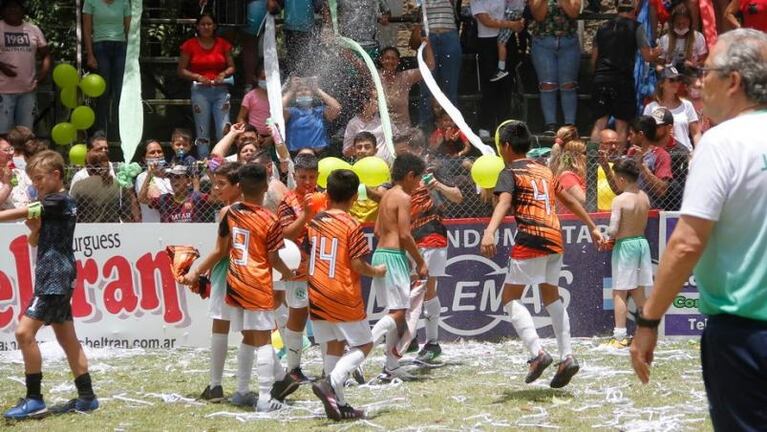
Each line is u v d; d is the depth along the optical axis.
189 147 13.88
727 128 5.04
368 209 12.12
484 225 12.46
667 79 14.85
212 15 16.97
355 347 8.69
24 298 12.09
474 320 12.52
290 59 16.09
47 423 8.59
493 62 16.59
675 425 8.20
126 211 13.02
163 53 18.89
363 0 16.05
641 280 11.89
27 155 13.61
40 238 8.76
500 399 9.27
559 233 9.44
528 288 12.52
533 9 16.27
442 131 14.95
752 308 4.98
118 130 16.95
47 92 17.47
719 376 5.07
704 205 4.97
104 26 16.48
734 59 5.12
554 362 11.09
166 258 12.14
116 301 12.16
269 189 11.20
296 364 10.13
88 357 11.69
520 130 9.60
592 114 17.06
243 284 8.95
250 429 8.30
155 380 10.36
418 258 9.98
